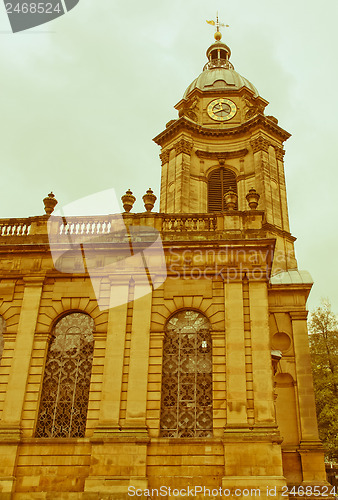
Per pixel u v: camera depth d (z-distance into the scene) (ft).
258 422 60.34
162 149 115.65
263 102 119.65
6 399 64.44
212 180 107.96
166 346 67.41
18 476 60.29
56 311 69.92
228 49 140.46
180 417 63.10
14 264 72.95
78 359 67.67
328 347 121.39
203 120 116.88
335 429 107.14
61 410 64.85
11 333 68.90
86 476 59.72
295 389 82.69
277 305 88.63
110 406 62.85
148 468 59.52
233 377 62.95
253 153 107.86
